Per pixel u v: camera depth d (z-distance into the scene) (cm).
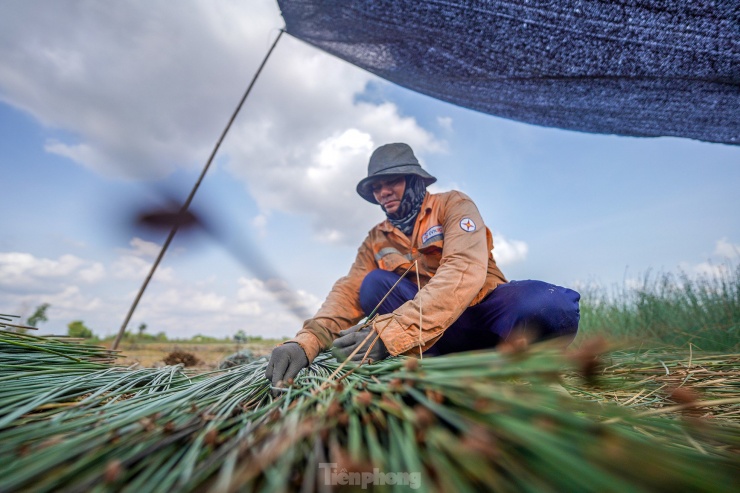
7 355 160
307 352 154
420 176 231
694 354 255
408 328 148
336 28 280
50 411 116
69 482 73
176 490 69
